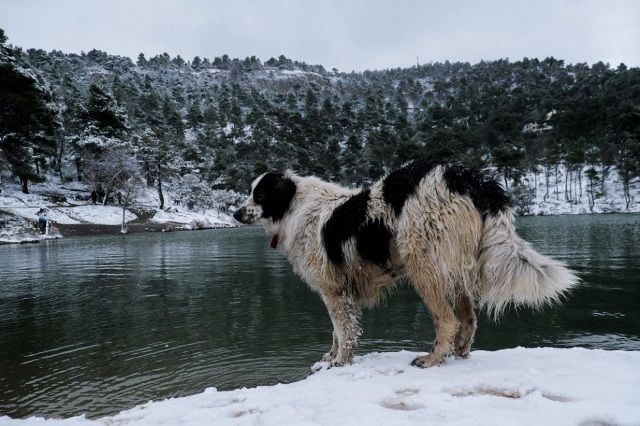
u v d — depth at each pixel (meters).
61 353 4.89
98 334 5.65
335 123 95.75
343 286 3.73
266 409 2.43
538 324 5.72
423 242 3.20
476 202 3.19
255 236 28.11
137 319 6.43
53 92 70.69
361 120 99.81
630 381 2.57
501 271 3.08
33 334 5.73
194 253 16.88
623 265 10.57
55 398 3.69
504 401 2.32
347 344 3.71
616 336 5.09
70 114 55.94
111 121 51.56
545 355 3.38
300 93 135.50
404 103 124.81
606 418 1.98
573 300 6.98
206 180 64.38
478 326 5.71
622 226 27.33
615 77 105.12
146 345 5.10
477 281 3.23
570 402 2.29
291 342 5.06
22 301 8.04
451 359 3.45
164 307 7.23
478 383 2.72
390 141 77.75
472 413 2.16
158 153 50.44
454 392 2.62
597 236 19.56
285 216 4.09
